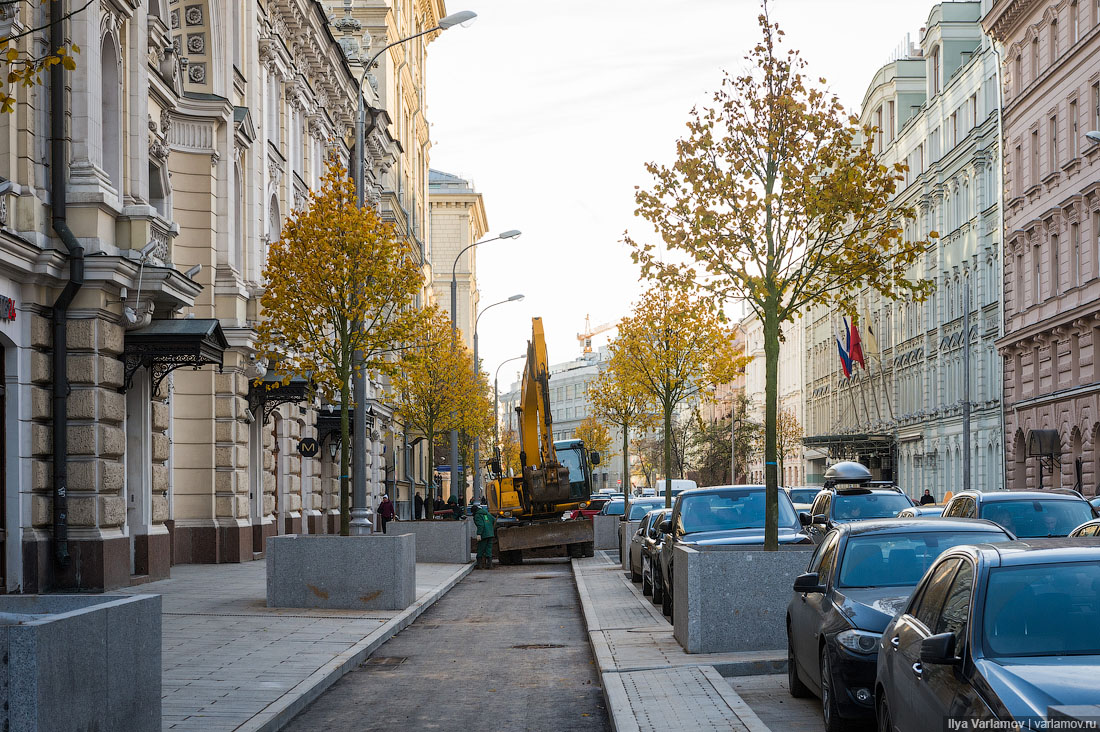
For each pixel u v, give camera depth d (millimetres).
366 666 14250
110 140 21141
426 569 31203
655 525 22781
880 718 7879
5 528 18422
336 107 46406
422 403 46406
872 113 79375
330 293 20609
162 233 21438
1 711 6348
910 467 70438
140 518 22734
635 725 9539
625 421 50656
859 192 15297
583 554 36312
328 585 19297
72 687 6828
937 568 7590
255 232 31609
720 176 15570
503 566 35500
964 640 6402
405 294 21297
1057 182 48125
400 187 68312
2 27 18312
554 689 12516
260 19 33594
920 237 68500
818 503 24469
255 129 31859
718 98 15789
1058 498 18156
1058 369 48188
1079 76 46094
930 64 68125
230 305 28781
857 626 9242
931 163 66562
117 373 20375
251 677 12508
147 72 22594
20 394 18578
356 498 26047
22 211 18594
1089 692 5539
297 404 35344
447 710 11383
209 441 28688
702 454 98438
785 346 106000
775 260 15609
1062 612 6379
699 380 36219
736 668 12750
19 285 18672
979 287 58531
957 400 61969
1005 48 54062
